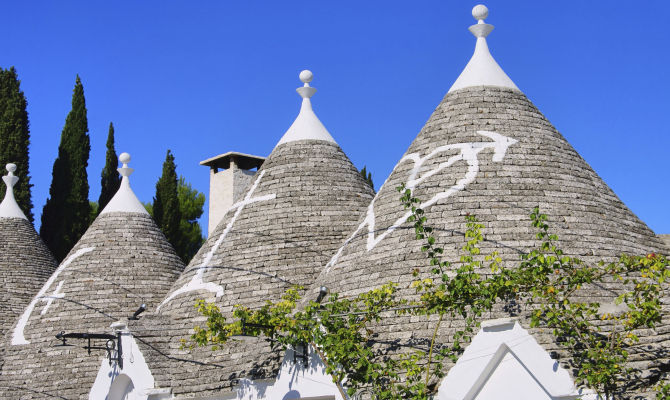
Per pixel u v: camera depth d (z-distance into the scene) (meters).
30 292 31.09
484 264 18.27
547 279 16.81
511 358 16.95
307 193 25.38
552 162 20.41
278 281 23.62
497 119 21.14
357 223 21.64
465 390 16.86
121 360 22.94
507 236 18.67
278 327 18.86
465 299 17.23
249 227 25.02
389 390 17.00
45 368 25.58
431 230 18.53
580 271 16.69
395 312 18.31
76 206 49.06
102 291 27.38
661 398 15.42
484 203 19.34
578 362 16.30
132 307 27.08
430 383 17.20
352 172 26.53
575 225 19.12
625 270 17.16
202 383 21.72
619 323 17.09
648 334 17.14
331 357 17.67
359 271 19.84
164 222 51.62
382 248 19.86
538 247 18.45
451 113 21.59
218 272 24.41
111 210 29.80
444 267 18.41
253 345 21.91
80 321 26.53
